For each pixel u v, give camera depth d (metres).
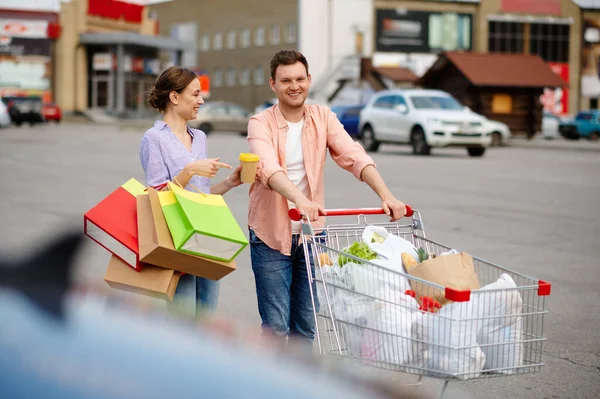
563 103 77.19
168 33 92.81
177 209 4.25
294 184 4.91
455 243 10.93
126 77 69.00
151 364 1.65
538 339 4.07
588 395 5.47
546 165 24.14
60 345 1.60
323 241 4.84
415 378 5.57
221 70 86.44
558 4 77.06
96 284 1.88
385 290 4.11
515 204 14.96
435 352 3.99
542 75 46.97
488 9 76.19
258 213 4.85
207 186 4.95
